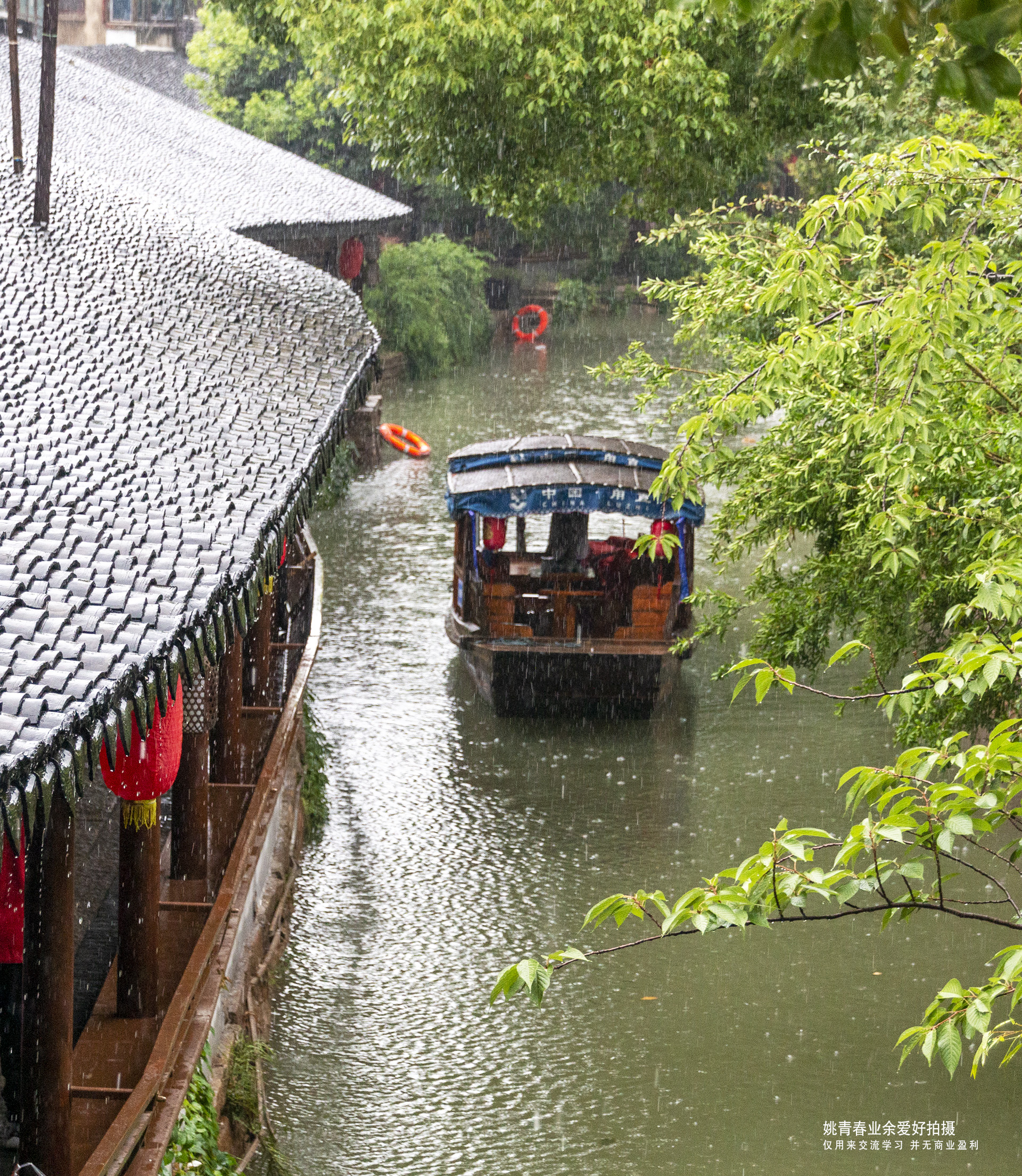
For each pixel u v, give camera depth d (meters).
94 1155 5.23
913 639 9.84
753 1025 10.57
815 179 25.75
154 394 7.23
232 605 5.06
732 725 16.41
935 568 8.82
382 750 15.66
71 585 4.51
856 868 12.65
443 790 14.68
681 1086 9.82
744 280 10.09
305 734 14.91
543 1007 10.80
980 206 7.79
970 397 7.84
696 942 11.83
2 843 4.40
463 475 16.92
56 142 17.03
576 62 16.62
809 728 16.31
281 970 11.16
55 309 8.38
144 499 5.55
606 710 16.41
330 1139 9.16
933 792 4.18
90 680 3.85
